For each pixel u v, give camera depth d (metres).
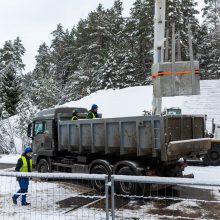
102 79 41.28
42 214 7.72
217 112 24.84
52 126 12.59
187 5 46.38
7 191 10.51
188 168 14.52
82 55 51.25
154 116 8.84
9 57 62.66
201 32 50.28
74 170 11.45
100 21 51.19
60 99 45.59
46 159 13.13
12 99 43.12
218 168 14.52
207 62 50.19
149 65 48.06
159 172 9.85
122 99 31.00
